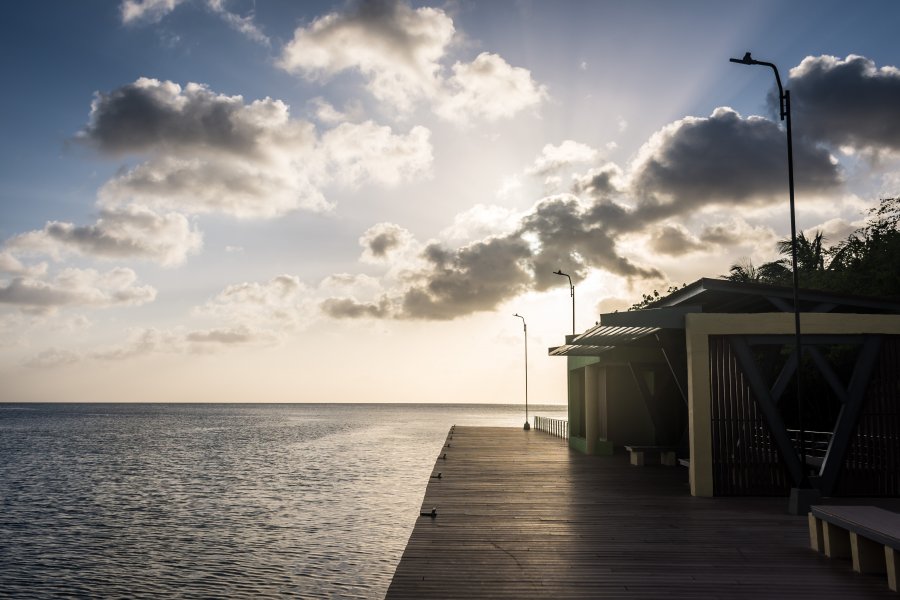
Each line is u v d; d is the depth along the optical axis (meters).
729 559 10.89
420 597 8.84
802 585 9.42
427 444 85.50
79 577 21.20
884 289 36.41
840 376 34.81
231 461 63.12
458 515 14.94
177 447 83.00
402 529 28.86
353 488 42.53
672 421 28.05
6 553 24.69
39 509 35.53
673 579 9.72
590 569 10.26
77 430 129.75
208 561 23.14
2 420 188.75
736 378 17.48
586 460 28.61
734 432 17.45
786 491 17.28
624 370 32.91
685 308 17.88
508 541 12.20
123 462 63.34
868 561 10.02
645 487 19.66
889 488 16.88
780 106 16.12
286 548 25.02
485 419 197.50
